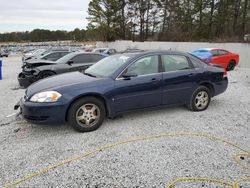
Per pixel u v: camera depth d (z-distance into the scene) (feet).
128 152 11.10
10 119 15.65
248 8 99.09
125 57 15.21
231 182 8.81
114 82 13.78
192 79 16.31
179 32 116.06
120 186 8.64
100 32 137.28
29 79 25.41
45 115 12.34
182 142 12.14
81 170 9.64
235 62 45.11
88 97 13.19
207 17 109.70
